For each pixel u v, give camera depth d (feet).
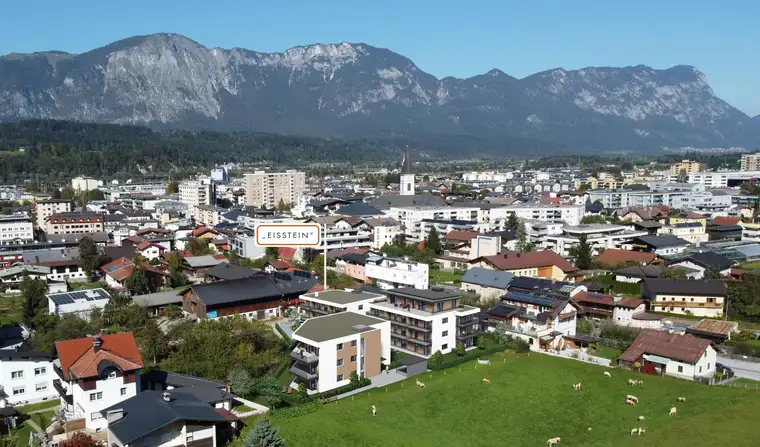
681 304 354.74
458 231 558.56
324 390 244.01
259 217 637.30
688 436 199.62
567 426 213.05
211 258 485.56
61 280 437.99
